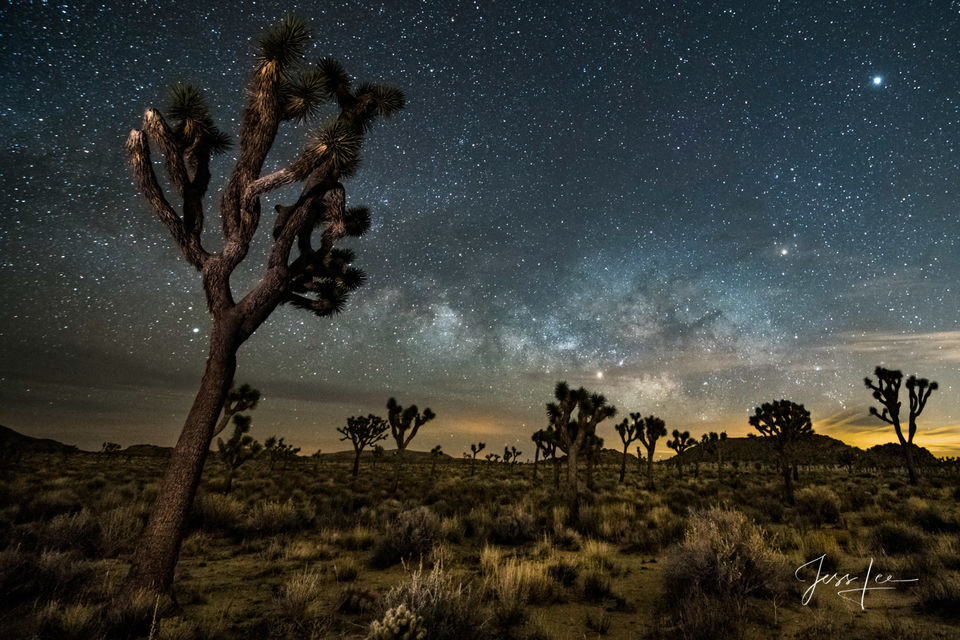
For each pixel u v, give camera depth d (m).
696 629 4.86
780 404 19.58
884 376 26.94
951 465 52.47
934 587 6.01
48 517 11.66
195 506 11.86
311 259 7.12
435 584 4.86
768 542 8.49
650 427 29.86
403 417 23.64
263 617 5.59
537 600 6.34
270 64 6.62
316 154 6.66
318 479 29.41
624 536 11.13
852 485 26.31
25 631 4.59
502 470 50.62
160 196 6.52
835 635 4.80
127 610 5.04
